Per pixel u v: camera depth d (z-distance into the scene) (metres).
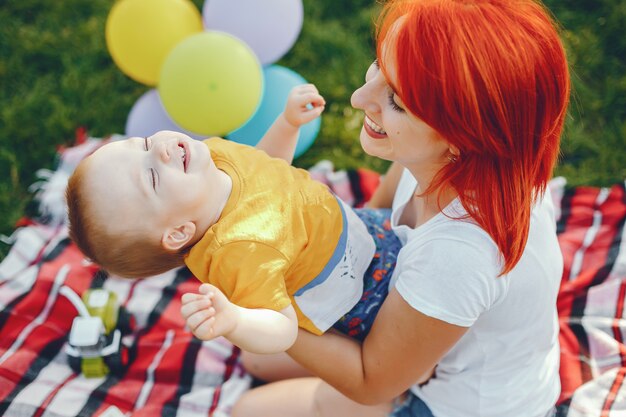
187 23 2.60
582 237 2.45
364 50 3.26
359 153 2.93
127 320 2.25
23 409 2.00
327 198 1.57
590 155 2.84
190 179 1.48
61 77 3.18
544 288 1.46
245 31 2.56
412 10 1.22
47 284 2.32
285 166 1.63
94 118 3.05
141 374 2.14
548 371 1.67
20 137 2.94
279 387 1.90
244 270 1.42
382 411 1.76
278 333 1.38
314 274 1.54
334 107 3.08
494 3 1.19
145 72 2.60
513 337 1.52
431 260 1.37
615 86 3.01
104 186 1.48
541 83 1.19
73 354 2.08
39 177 2.83
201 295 1.26
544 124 1.24
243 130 2.59
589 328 2.14
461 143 1.23
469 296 1.36
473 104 1.16
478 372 1.59
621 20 3.20
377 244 1.67
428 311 1.38
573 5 3.31
